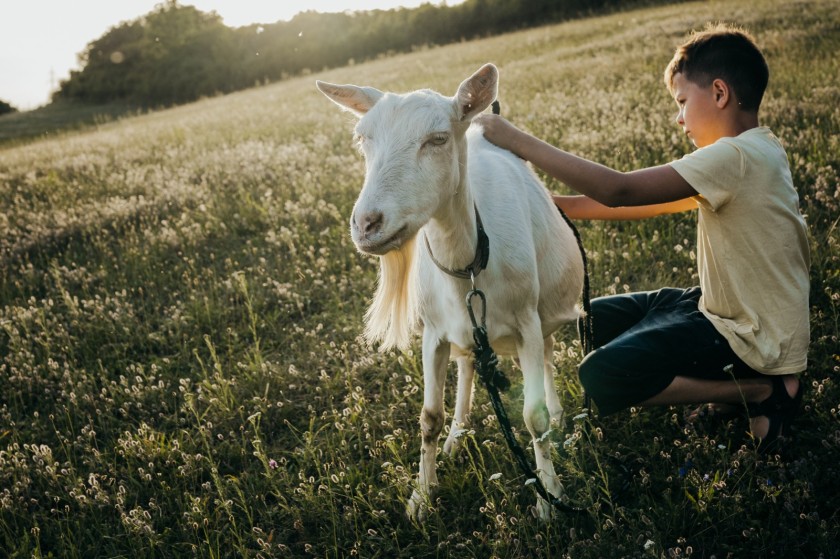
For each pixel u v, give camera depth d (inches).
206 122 604.7
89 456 143.8
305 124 478.0
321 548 118.2
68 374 167.0
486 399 148.8
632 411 129.3
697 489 111.5
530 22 1368.1
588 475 120.2
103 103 1974.7
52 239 276.1
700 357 112.2
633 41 602.9
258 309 200.7
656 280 175.6
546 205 129.9
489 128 111.3
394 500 123.9
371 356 163.5
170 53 1844.2
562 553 104.7
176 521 125.7
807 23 537.0
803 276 110.2
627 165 242.5
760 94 105.4
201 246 250.8
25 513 129.8
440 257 107.5
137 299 216.7
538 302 126.6
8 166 484.7
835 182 206.5
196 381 172.2
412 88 551.5
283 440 148.1
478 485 123.3
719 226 107.3
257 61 1549.0
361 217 90.5
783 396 112.7
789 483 107.0
